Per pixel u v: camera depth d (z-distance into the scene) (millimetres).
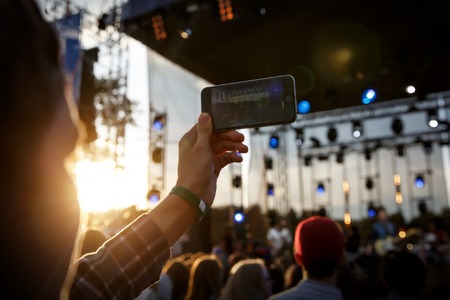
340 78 11312
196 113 10953
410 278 2041
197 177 688
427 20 8852
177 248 8180
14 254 345
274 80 911
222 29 9289
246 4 8094
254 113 888
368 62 10625
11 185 349
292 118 878
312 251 1773
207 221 12172
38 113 365
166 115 10352
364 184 17531
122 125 9195
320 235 1781
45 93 375
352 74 11148
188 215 663
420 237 6641
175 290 3514
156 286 3143
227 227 10945
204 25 9102
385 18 8953
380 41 9812
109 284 567
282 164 16266
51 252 376
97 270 568
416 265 2057
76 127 418
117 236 614
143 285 605
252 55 10484
